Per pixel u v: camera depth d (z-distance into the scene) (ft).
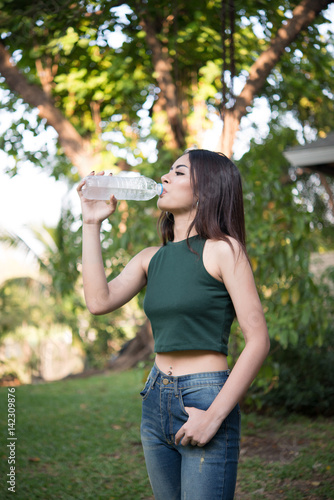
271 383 16.51
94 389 27.25
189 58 19.17
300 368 18.97
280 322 15.15
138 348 37.17
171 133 19.15
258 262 15.16
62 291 23.88
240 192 6.15
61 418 19.26
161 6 17.11
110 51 18.97
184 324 5.55
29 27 16.65
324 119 26.94
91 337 47.98
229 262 5.49
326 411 17.94
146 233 15.71
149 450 5.78
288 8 17.46
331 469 12.01
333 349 20.17
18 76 19.10
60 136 19.54
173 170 6.20
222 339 5.59
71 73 18.88
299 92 21.68
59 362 47.70
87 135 21.68
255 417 17.47
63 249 24.00
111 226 15.80
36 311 40.88
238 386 5.13
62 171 25.36
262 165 17.04
